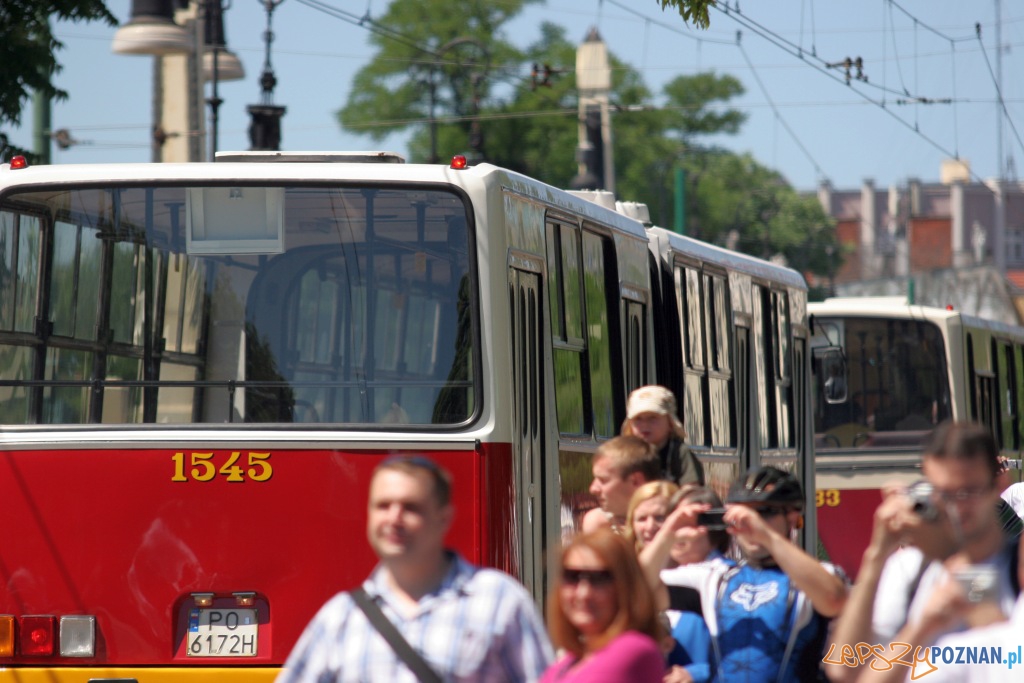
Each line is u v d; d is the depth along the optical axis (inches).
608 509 957.2
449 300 1130.7
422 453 1109.1
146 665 1101.1
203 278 1139.9
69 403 1134.4
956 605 653.3
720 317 1940.2
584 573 673.0
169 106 3240.7
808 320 2485.2
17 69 1969.7
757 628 770.2
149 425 1123.9
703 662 778.8
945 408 2578.7
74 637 1106.1
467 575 677.3
